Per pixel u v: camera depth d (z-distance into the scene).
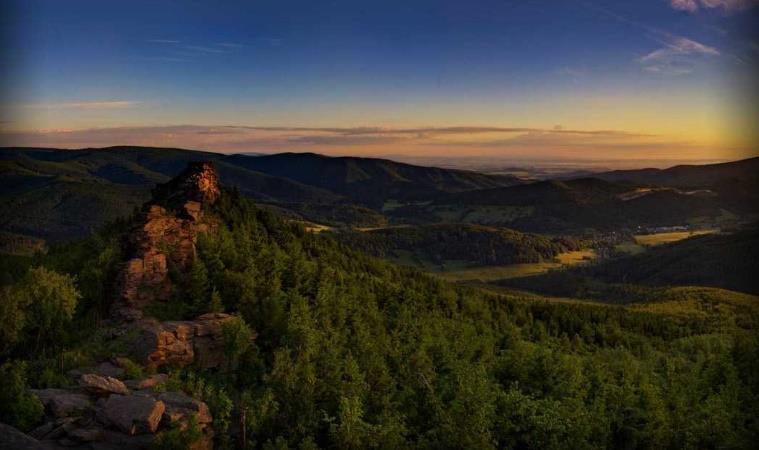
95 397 50.72
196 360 74.38
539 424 66.50
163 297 89.25
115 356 66.25
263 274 110.94
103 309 84.25
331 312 106.19
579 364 103.69
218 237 115.62
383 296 138.00
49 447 41.91
